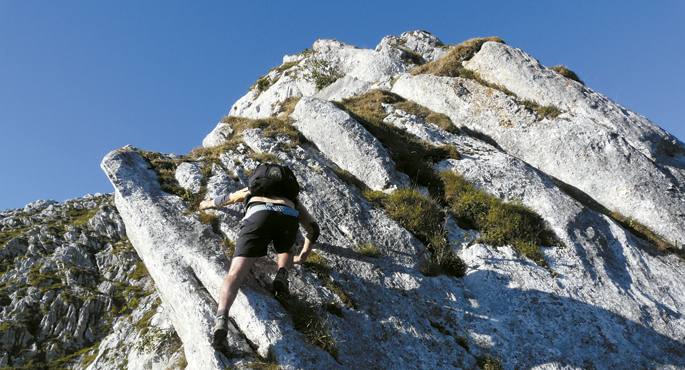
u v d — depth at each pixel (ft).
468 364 23.49
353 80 66.33
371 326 23.72
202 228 26.66
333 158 36.70
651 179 38.88
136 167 30.63
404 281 27.04
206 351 20.07
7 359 43.21
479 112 46.91
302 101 39.58
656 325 27.61
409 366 22.48
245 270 20.79
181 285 23.26
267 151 34.94
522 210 33.65
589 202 39.29
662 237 36.47
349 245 28.45
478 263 29.43
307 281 24.93
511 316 26.32
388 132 41.24
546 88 46.29
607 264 31.42
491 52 50.37
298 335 21.13
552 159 41.91
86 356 43.55
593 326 26.32
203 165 32.60
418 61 74.54
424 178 36.37
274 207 22.17
